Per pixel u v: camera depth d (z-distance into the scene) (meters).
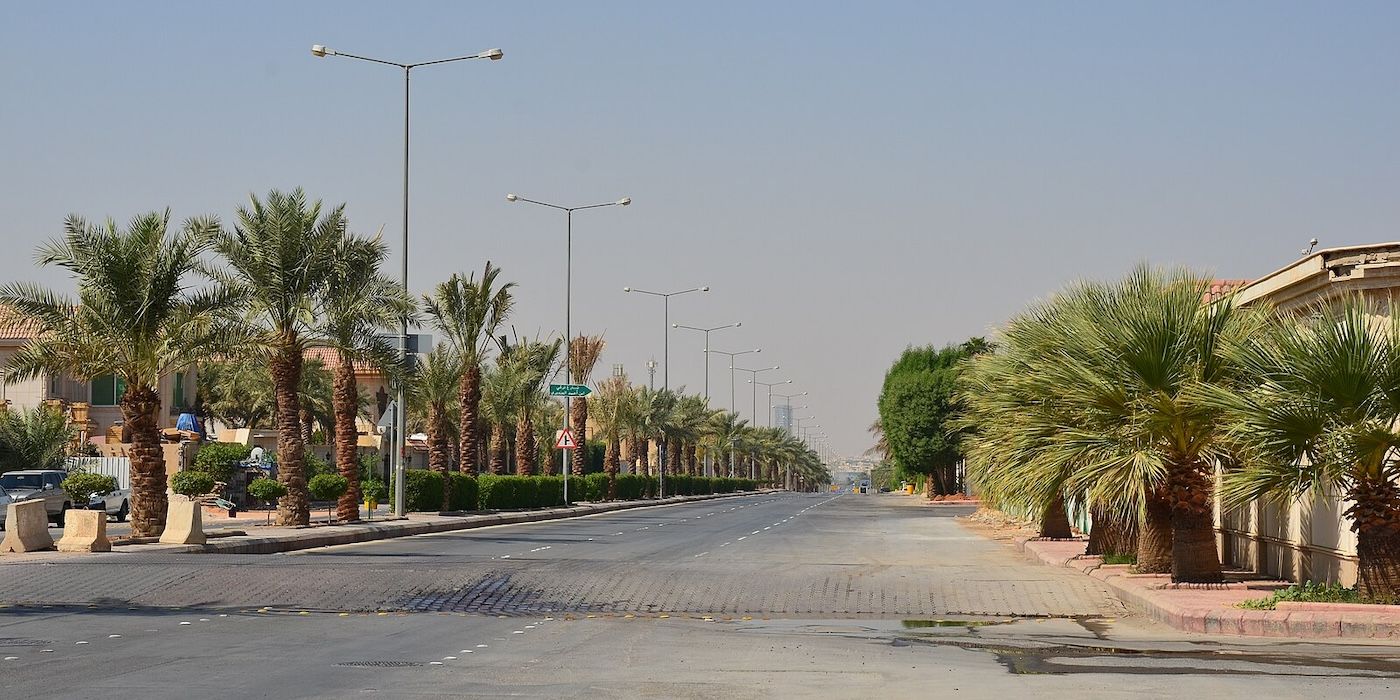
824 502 91.62
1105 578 22.05
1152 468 18.89
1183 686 11.49
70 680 11.42
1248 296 22.70
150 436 30.56
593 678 11.81
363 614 17.16
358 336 38.19
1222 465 20.22
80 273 30.03
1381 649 14.20
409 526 39.00
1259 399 16.39
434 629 15.54
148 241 30.25
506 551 29.56
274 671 12.06
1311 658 13.41
